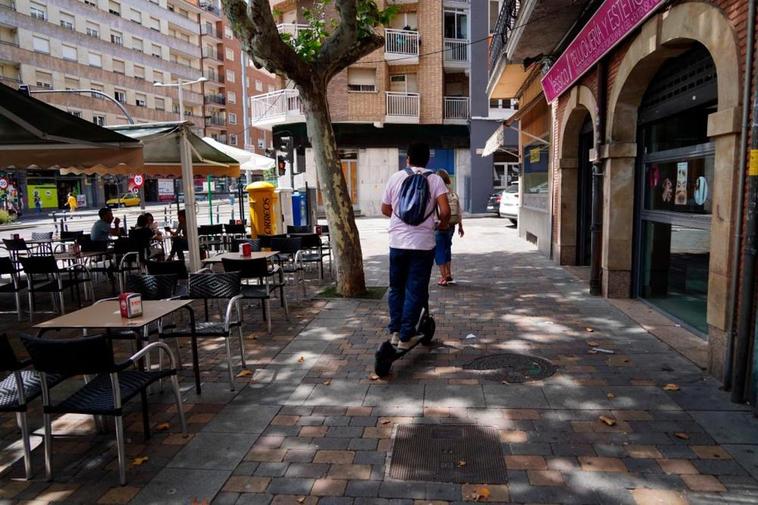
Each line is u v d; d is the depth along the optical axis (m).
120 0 51.66
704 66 5.33
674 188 6.41
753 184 3.80
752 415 3.88
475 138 27.20
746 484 3.05
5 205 37.41
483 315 6.91
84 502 3.10
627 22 6.04
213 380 4.96
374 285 9.28
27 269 7.79
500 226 20.47
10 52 40.72
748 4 3.88
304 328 6.63
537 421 3.89
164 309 4.23
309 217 15.70
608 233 7.51
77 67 46.78
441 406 4.20
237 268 6.62
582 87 8.59
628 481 3.11
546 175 12.54
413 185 4.99
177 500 3.09
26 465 3.35
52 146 6.50
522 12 9.43
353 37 7.73
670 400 4.16
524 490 3.05
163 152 10.91
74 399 3.40
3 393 3.54
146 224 11.21
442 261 8.73
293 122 26.61
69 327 3.69
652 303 7.09
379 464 3.39
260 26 6.91
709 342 4.64
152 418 4.18
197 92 65.44
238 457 3.53
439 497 3.02
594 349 5.41
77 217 37.41
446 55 28.08
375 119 26.58
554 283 8.90
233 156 12.81
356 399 4.40
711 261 4.54
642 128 7.12
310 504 3.00
